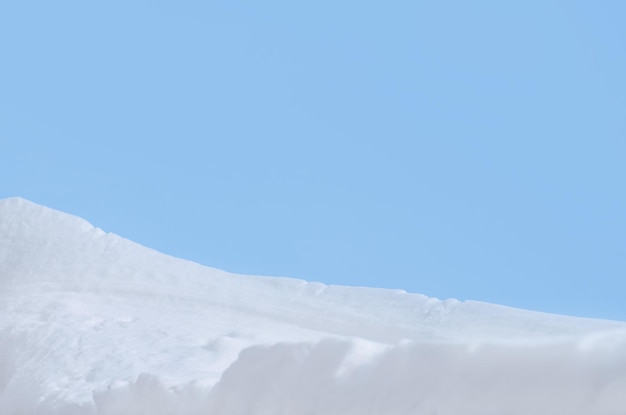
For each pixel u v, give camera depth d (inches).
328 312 938.1
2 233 1084.5
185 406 316.8
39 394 590.9
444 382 188.4
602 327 847.1
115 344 703.7
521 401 168.6
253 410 255.6
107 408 370.9
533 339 175.5
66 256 1047.0
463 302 958.4
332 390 225.8
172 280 1012.5
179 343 710.5
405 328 890.1
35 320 832.9
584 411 155.7
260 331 842.8
